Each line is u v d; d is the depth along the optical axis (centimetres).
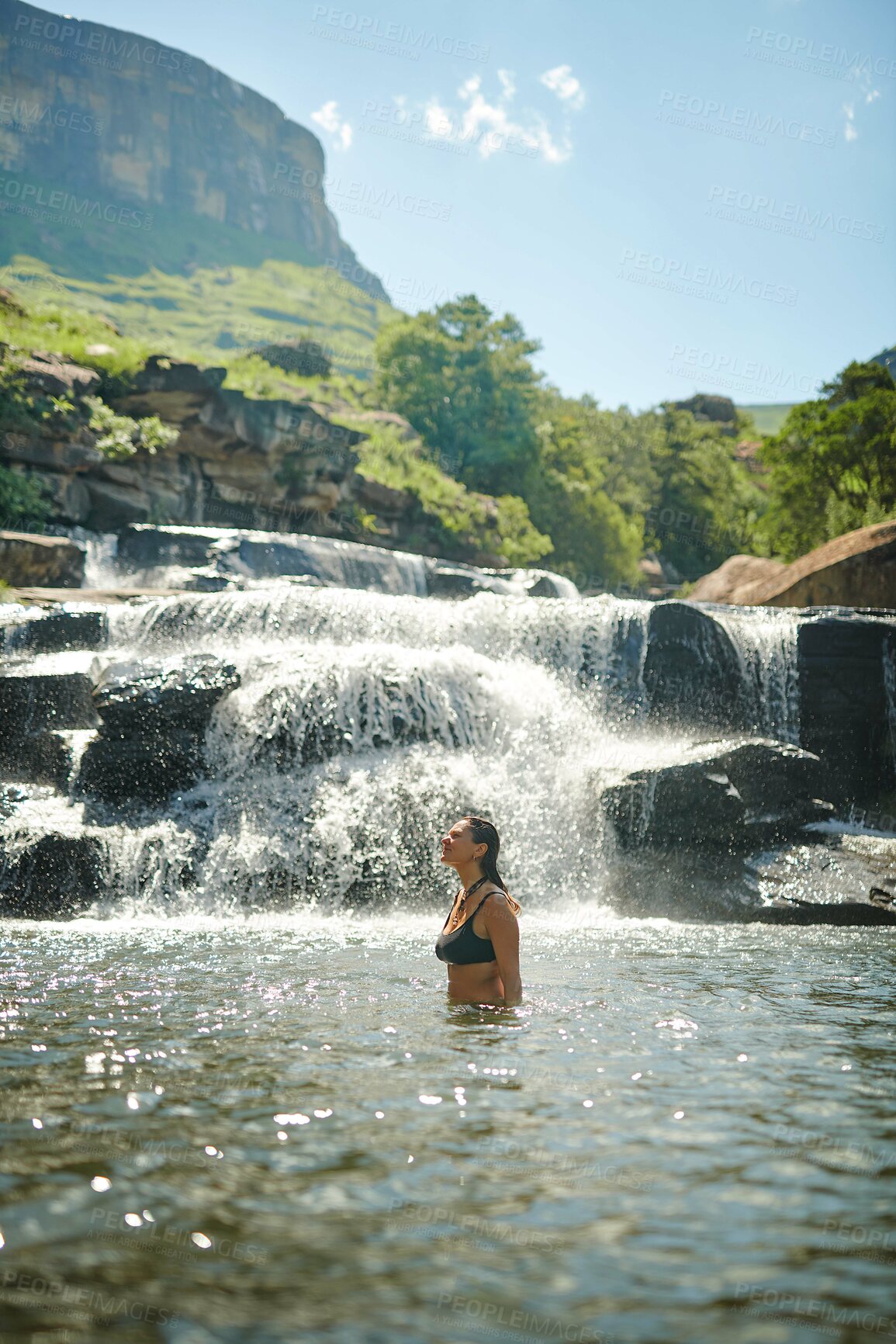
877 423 5575
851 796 1678
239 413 2700
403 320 5556
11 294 3009
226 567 2202
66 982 659
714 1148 346
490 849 625
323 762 1344
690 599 3228
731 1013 580
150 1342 222
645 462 6900
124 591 1869
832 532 5219
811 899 1197
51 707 1345
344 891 1212
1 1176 315
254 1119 371
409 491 3356
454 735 1446
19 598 1731
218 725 1310
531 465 5378
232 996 610
